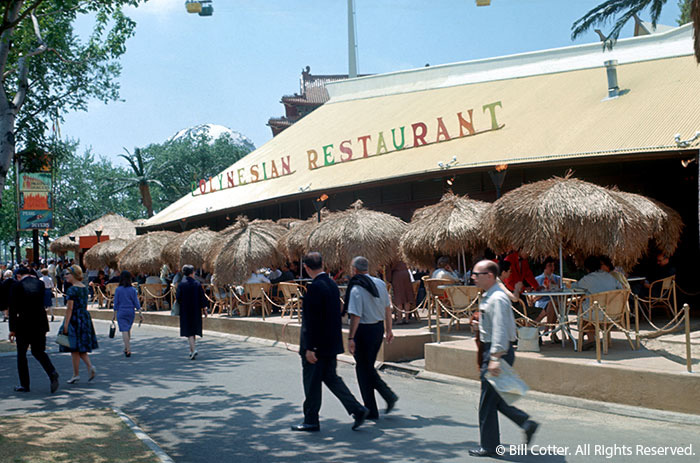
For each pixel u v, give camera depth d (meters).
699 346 9.63
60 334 10.27
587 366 8.36
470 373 9.88
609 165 17.62
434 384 10.05
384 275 15.21
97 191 73.56
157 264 23.91
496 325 5.75
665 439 6.60
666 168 16.53
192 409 8.40
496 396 5.98
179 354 13.80
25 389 9.70
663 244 12.78
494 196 20.50
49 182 34.84
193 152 69.75
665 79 20.38
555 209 9.64
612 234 9.52
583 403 8.25
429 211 14.06
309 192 25.45
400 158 24.48
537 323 10.15
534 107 23.34
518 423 5.90
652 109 18.28
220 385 10.07
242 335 16.80
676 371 7.64
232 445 6.68
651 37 23.44
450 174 20.48
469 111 23.17
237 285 18.03
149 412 8.27
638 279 12.15
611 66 20.98
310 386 7.14
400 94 33.88
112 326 13.71
